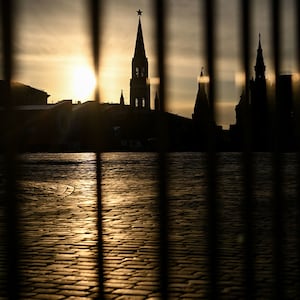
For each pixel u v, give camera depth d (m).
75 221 9.58
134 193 14.93
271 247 6.75
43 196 14.34
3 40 2.28
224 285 4.96
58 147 59.12
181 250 6.67
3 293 3.27
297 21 2.73
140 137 60.53
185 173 23.30
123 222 9.38
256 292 4.70
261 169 23.55
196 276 5.37
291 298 4.38
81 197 14.05
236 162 30.73
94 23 2.44
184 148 49.00
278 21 2.70
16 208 2.51
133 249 6.95
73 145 60.22
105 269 5.84
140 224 9.10
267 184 16.59
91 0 2.43
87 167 30.19
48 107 59.53
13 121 2.42
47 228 8.78
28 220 9.72
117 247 7.09
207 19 2.56
